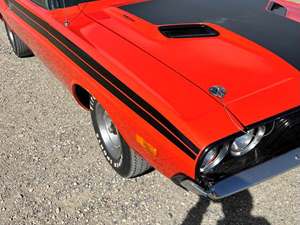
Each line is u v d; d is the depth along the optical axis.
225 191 2.55
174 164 2.54
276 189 3.47
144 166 3.37
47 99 4.84
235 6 3.71
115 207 3.38
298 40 3.18
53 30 3.66
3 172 3.79
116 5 3.80
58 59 3.64
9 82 5.24
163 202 3.40
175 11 3.59
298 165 2.82
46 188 3.60
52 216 3.34
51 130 4.30
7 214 3.37
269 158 2.80
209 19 3.45
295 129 2.78
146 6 3.71
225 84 2.66
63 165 3.83
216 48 3.03
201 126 2.39
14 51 5.82
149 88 2.71
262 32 3.26
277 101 2.56
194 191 2.50
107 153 3.68
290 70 2.81
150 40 3.17
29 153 4.00
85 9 3.76
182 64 2.87
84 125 4.36
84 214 3.34
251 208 3.31
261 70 2.80
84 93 3.73
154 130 2.62
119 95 2.90
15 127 4.38
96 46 3.22
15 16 4.59
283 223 3.18
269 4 3.78
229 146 2.45
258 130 2.55
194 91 2.62
